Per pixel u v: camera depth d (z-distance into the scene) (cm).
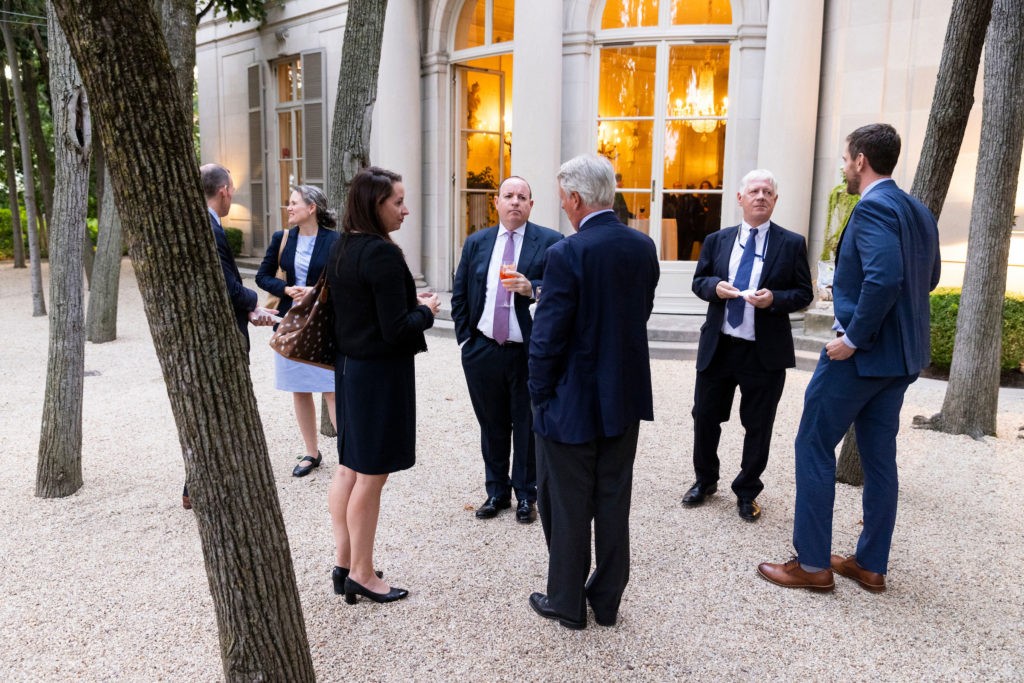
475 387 377
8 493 416
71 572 327
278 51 1292
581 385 265
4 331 896
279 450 487
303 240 427
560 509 276
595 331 264
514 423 377
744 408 372
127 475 444
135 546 352
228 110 1469
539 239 372
